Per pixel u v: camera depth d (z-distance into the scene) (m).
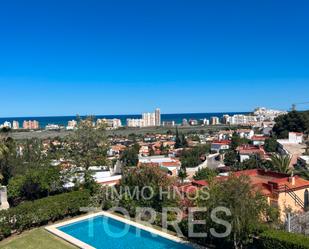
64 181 26.39
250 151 85.31
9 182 25.31
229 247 17.02
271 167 43.62
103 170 40.03
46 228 20.75
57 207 22.20
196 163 87.00
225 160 82.81
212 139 157.00
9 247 18.05
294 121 108.06
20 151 32.12
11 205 24.89
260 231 16.23
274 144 94.88
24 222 20.41
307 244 14.29
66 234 19.75
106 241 19.34
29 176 25.19
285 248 14.89
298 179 27.30
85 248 17.72
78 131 28.36
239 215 15.52
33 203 21.12
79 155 28.06
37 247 18.03
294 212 21.12
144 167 24.08
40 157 31.50
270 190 24.50
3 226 19.14
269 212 17.08
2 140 27.53
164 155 112.00
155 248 18.23
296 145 89.19
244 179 16.36
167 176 23.84
